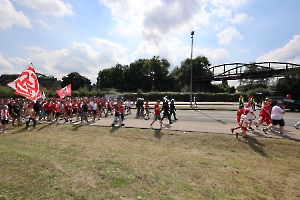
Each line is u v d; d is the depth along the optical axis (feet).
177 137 26.45
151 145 23.48
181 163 17.35
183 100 139.95
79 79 209.05
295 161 18.60
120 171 15.25
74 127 33.68
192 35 75.46
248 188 13.07
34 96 34.60
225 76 205.77
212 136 26.12
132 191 12.12
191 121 39.42
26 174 14.51
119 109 34.88
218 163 17.61
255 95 122.42
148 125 34.63
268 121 29.86
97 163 16.94
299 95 96.89
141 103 47.21
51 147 22.02
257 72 173.88
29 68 33.96
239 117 30.48
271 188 13.20
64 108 41.14
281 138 24.53
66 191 12.02
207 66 254.88
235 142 23.86
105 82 262.67
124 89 243.40
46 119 43.75
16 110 36.24
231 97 139.33
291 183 14.02
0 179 13.64
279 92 102.22
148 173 14.96
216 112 58.65
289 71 105.50
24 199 11.09
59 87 201.57
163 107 33.58
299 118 43.16
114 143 24.09
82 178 13.91
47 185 12.82
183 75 240.12
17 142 24.40
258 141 23.62
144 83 238.68
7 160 17.38
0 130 31.42
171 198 11.37
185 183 13.42
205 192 12.25
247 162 18.13
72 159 17.90
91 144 23.52
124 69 259.60
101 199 11.14
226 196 11.87
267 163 18.02
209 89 235.40
